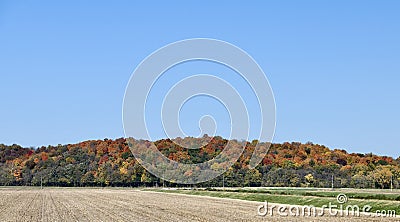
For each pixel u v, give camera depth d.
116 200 74.06
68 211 52.50
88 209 55.22
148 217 44.41
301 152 115.06
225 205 59.72
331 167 113.50
